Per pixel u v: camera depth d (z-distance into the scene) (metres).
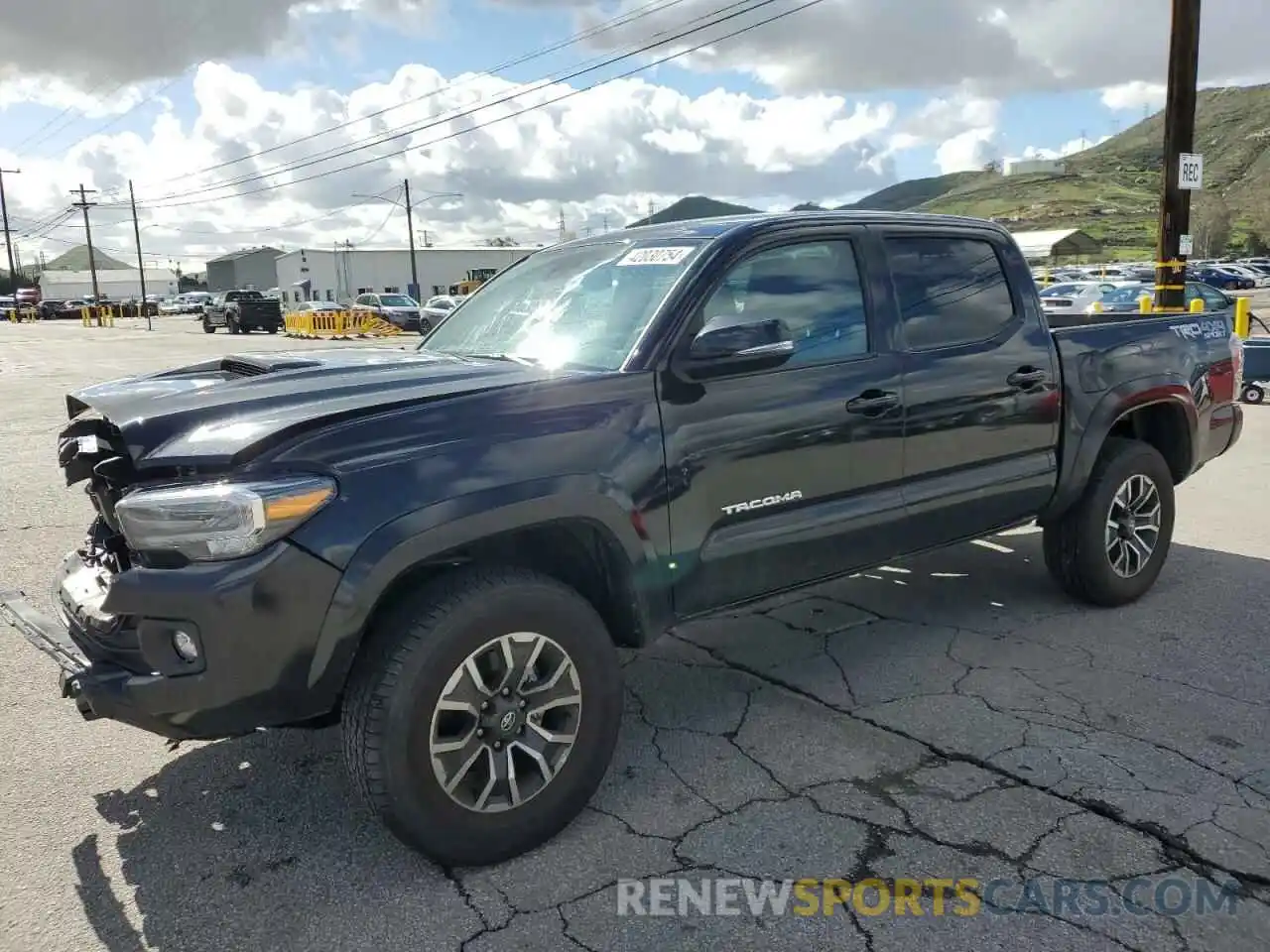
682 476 3.27
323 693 2.69
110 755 3.65
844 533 3.76
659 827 3.12
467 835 2.85
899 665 4.36
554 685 2.99
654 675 4.34
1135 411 5.08
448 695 2.78
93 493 3.34
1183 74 13.61
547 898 2.78
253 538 2.54
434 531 2.73
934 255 4.20
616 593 3.22
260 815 3.24
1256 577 5.51
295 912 2.73
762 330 3.25
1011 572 5.65
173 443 2.79
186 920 2.70
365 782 2.73
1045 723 3.75
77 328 55.06
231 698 2.59
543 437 2.97
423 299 90.50
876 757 3.54
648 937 2.61
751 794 3.31
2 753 3.67
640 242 3.89
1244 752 3.50
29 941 2.62
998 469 4.34
